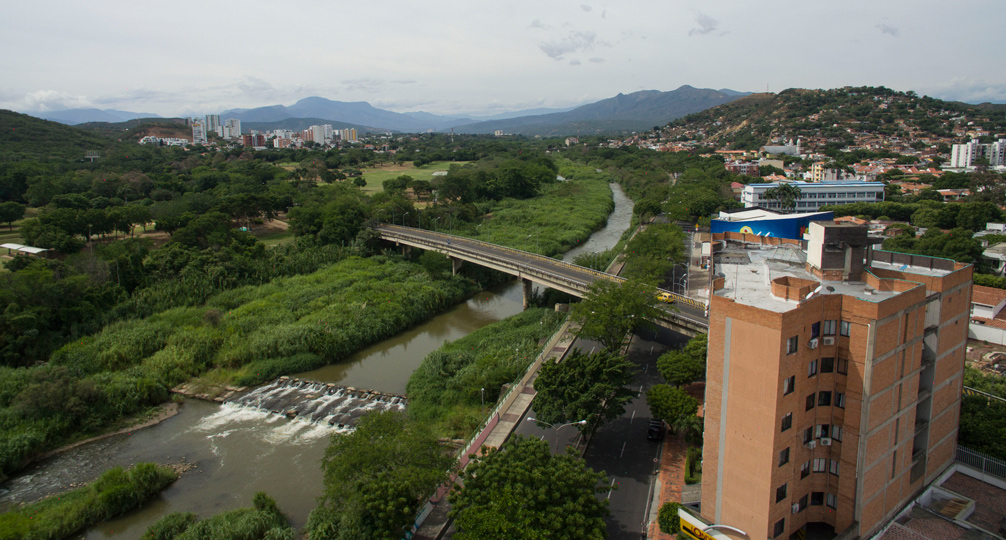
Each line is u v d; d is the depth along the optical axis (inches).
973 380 2994.6
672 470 2571.4
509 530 1779.0
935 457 2263.8
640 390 3356.3
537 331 4384.8
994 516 2046.0
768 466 1786.4
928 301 2022.6
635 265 5182.1
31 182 7854.3
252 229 7824.8
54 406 3270.2
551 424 2669.8
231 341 4293.8
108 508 2551.7
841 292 2055.9
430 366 3870.6
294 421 3400.6
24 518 2454.5
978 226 7012.8
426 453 2290.8
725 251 2901.1
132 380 3644.2
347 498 2164.1
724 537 1935.3
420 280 5821.9
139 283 5187.0
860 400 1817.2
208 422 3417.8
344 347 4340.6
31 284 4234.7
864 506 1903.3
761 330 1737.2
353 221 7342.5
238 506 2613.2
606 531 2062.0
